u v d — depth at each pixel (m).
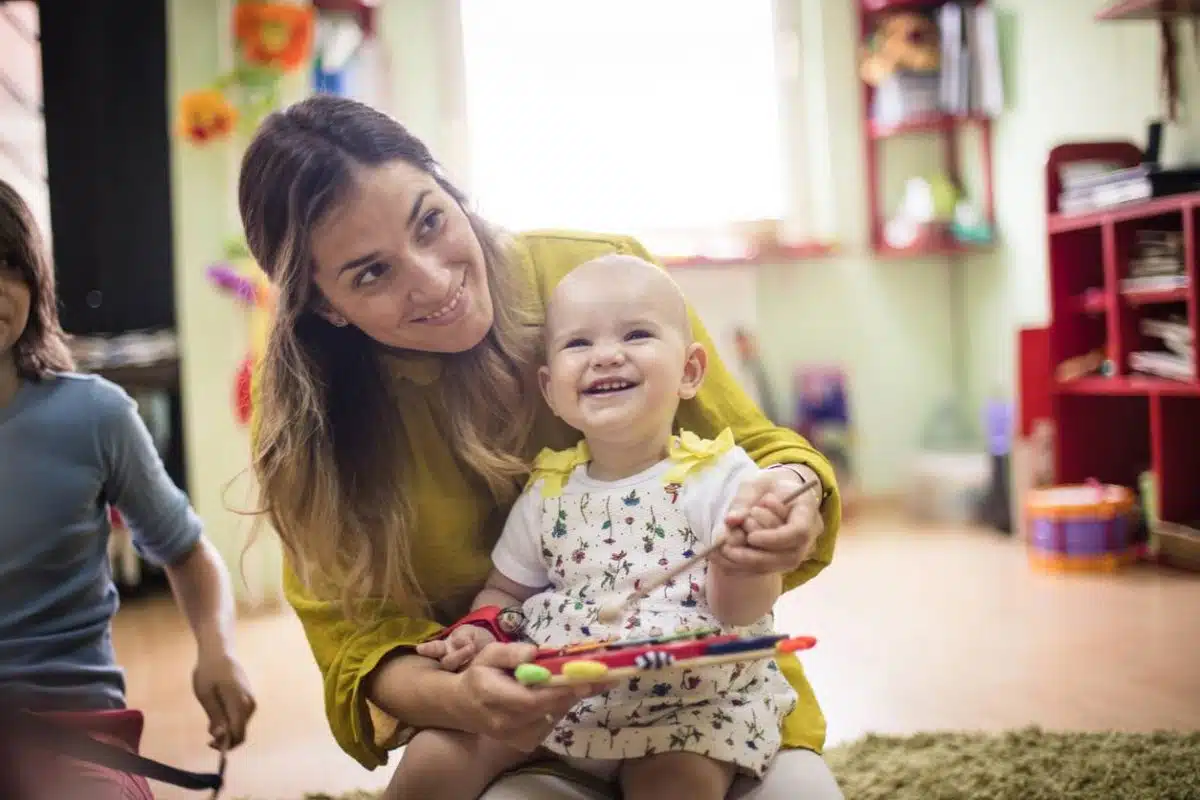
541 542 1.02
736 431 1.14
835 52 3.74
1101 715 1.66
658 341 1.00
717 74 3.74
